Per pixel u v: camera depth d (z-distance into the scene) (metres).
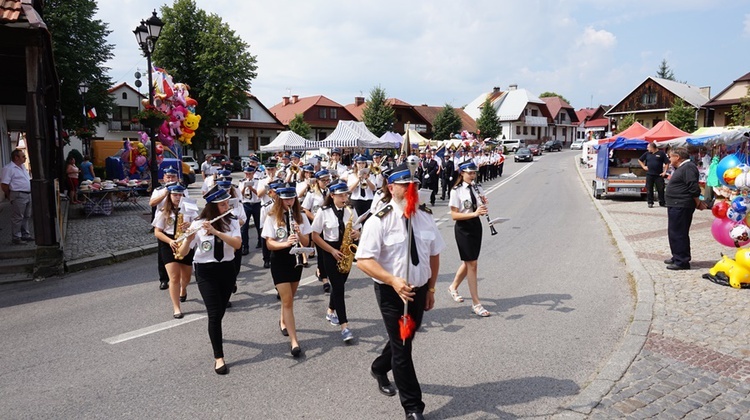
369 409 4.27
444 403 4.29
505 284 7.95
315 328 6.25
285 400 4.44
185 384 4.78
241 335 6.06
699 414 3.94
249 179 10.91
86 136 33.66
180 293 7.20
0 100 14.61
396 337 3.94
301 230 5.52
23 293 8.20
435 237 4.19
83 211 17.06
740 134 17.20
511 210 17.11
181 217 6.48
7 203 17.19
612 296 7.21
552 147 71.12
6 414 4.27
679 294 6.92
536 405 4.22
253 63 47.47
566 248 10.68
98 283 8.73
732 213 7.48
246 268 9.52
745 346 5.19
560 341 5.60
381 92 55.59
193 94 46.16
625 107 56.59
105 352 5.59
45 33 9.07
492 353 5.31
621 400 4.18
